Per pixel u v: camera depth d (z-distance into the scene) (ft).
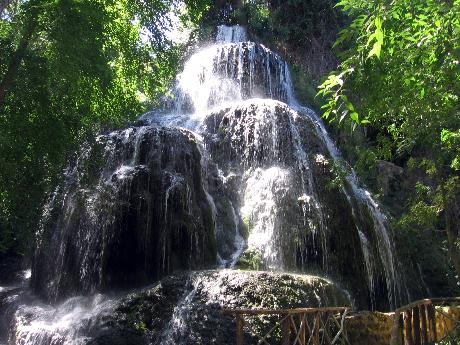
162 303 30.96
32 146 33.94
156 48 40.01
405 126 26.58
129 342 29.63
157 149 42.47
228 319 28.22
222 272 31.65
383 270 46.06
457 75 20.29
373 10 18.07
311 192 45.19
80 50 31.78
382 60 19.71
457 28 16.85
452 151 32.53
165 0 40.45
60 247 40.75
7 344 35.24
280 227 41.52
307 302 29.96
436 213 32.76
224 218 42.86
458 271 28.94
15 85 31.42
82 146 39.83
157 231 38.52
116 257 38.40
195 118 54.13
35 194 34.91
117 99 38.99
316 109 67.00
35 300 39.75
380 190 53.42
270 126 48.73
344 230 43.86
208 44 80.38
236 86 64.90
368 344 26.81
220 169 47.57
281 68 69.26
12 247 49.01
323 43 77.51
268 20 82.12
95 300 35.58
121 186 39.09
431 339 24.07
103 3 35.32
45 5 29.35
